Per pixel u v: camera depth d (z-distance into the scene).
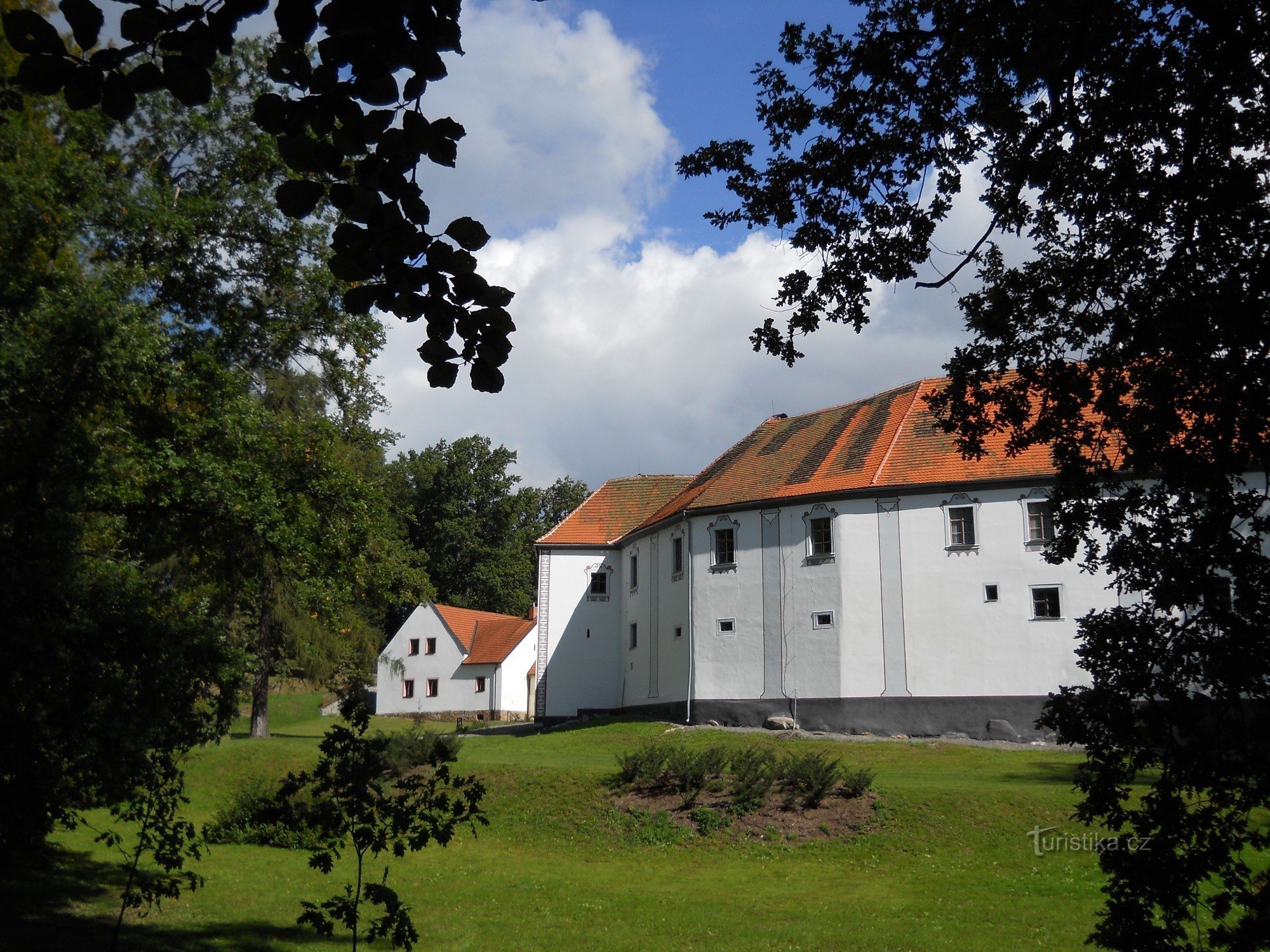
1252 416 8.87
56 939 14.50
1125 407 9.96
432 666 65.44
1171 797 8.02
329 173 4.83
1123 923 7.99
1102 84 9.59
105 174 21.14
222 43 4.38
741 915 17.56
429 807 8.39
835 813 23.58
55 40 4.25
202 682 14.29
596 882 20.58
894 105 10.11
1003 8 9.38
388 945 15.68
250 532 22.28
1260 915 7.63
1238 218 9.08
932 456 35.94
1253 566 8.22
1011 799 23.12
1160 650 8.30
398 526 55.28
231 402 21.95
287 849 24.38
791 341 10.86
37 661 12.24
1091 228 10.05
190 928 16.16
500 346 5.30
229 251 24.97
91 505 18.89
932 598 34.41
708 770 25.61
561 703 47.03
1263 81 9.02
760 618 37.62
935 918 16.88
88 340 16.17
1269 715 7.72
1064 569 32.88
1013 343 10.52
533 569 81.06
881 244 10.55
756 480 39.84
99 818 26.59
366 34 4.43
